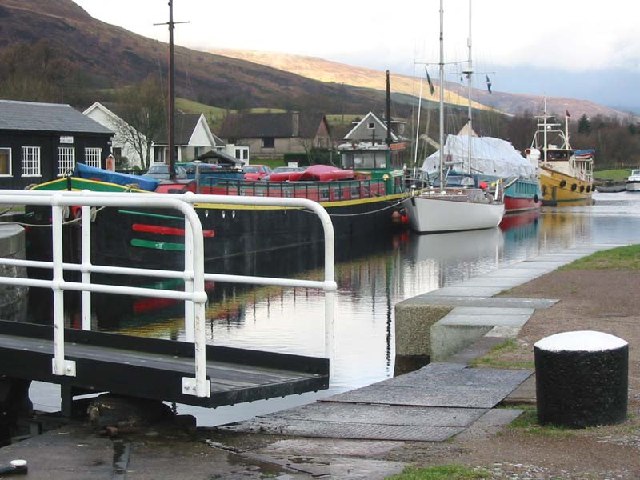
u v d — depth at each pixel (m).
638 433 7.12
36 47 106.06
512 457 6.70
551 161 85.44
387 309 21.58
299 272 32.59
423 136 88.69
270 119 115.56
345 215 46.34
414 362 13.80
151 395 7.63
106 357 8.45
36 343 9.44
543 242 43.94
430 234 50.16
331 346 7.96
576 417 7.34
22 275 25.48
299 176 47.31
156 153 82.12
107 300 24.33
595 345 7.34
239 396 7.37
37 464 6.80
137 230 30.22
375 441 7.42
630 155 167.62
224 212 35.38
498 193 57.78
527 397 8.64
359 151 56.03
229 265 34.97
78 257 29.36
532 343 11.32
